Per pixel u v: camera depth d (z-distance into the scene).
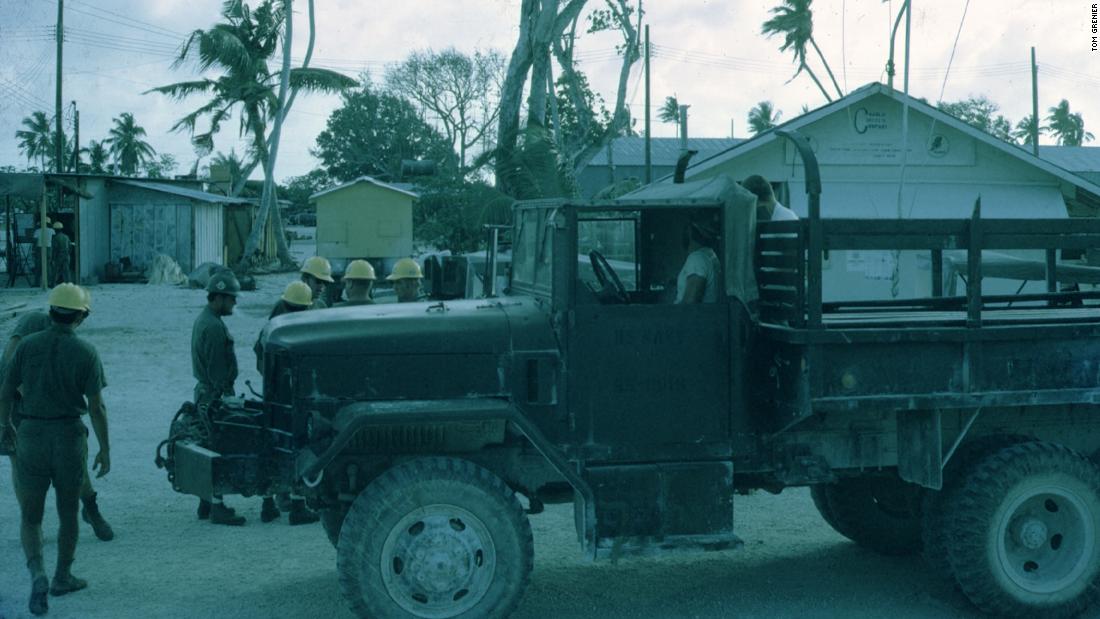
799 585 6.46
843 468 6.06
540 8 23.02
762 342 5.79
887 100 21.94
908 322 5.79
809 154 5.46
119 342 18.95
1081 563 5.86
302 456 5.50
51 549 7.09
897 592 6.32
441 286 7.20
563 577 6.61
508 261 8.11
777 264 5.75
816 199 5.45
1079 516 5.86
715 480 5.65
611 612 5.96
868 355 5.57
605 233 6.11
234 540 7.34
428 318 5.72
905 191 22.28
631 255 6.25
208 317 7.64
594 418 5.59
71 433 6.04
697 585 6.45
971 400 5.65
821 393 5.48
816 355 5.46
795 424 5.78
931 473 5.74
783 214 7.09
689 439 5.66
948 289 9.59
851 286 20.03
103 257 34.88
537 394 5.59
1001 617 5.84
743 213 5.68
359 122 84.00
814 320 5.46
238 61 42.41
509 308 5.88
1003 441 6.02
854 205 21.81
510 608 5.39
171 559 6.89
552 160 22.48
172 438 6.24
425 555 5.27
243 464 5.84
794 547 7.30
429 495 5.30
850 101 21.73
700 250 5.78
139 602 6.04
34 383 5.99
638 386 5.62
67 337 6.06
